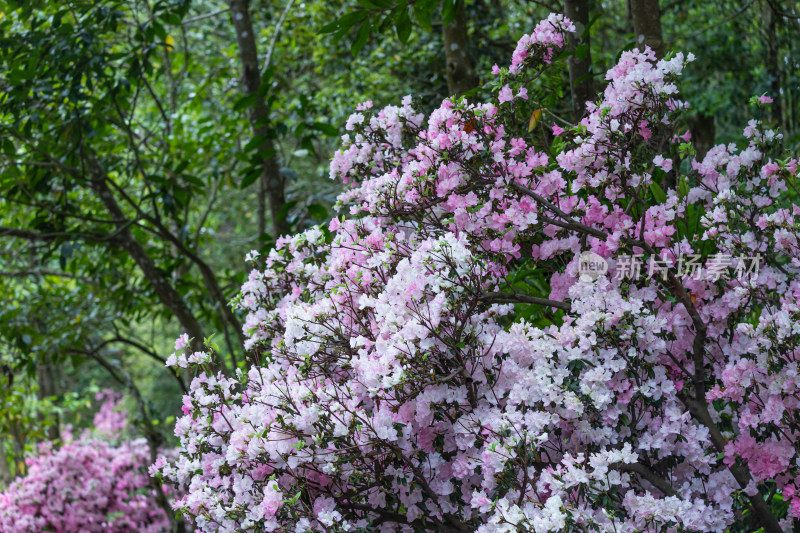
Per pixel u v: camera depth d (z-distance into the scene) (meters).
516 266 2.60
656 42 3.03
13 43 4.57
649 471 2.18
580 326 2.13
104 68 4.85
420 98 2.91
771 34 5.59
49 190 5.07
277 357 2.63
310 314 2.41
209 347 2.58
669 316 2.33
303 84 7.37
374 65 6.33
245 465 2.29
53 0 4.73
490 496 2.17
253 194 9.39
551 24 2.55
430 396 2.13
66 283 6.62
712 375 2.46
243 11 4.80
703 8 7.00
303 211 4.70
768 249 2.42
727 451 2.22
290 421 2.14
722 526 2.20
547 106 3.08
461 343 2.11
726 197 2.36
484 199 2.46
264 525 2.19
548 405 2.11
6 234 4.89
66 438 7.79
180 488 2.54
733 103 6.54
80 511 7.03
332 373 2.47
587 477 1.94
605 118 2.25
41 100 4.70
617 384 2.16
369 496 2.23
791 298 2.26
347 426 2.10
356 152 2.96
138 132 6.92
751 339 2.27
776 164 2.39
